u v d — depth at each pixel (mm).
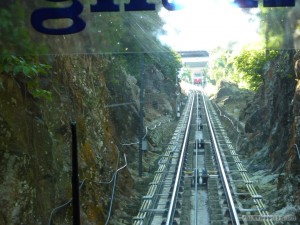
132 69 23656
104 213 11953
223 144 30109
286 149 17078
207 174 19047
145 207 14414
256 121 27047
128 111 23734
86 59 14023
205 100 74688
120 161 16203
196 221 13617
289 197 12836
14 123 7387
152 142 27656
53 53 4688
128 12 4578
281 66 18547
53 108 9789
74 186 5762
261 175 18750
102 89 15953
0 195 6738
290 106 16422
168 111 44750
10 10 4262
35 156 7945
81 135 11398
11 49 4590
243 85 33375
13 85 7598
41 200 8000
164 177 19641
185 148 27312
